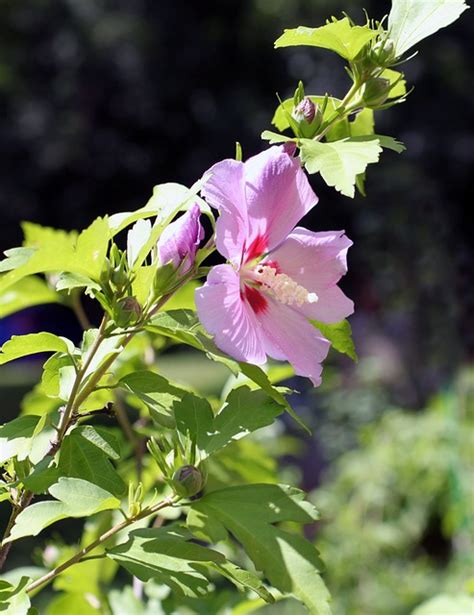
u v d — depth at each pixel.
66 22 23.94
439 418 7.86
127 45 23.52
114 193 24.69
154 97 23.62
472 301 10.49
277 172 1.99
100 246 1.84
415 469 7.61
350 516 7.34
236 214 1.93
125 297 1.92
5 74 23.78
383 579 6.99
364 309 11.48
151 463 2.96
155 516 2.95
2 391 19.67
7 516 8.82
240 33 23.14
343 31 2.05
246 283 2.02
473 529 6.93
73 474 1.97
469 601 3.10
